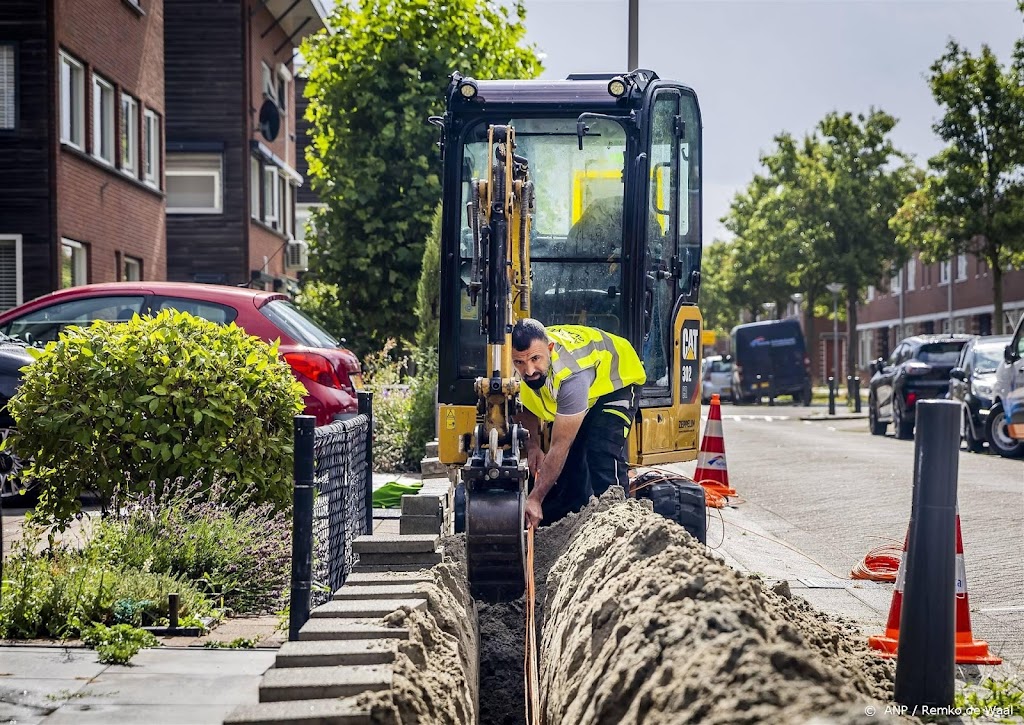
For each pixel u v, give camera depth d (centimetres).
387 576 617
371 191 2734
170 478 910
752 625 393
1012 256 3662
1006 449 2200
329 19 2781
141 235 2544
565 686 479
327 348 1224
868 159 5422
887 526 1265
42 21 2047
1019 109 3456
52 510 919
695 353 1000
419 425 1769
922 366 2748
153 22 2644
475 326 938
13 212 2055
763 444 2600
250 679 598
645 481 927
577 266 929
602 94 928
